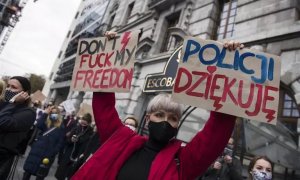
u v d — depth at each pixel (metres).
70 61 32.62
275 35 8.05
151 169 1.92
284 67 7.61
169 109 2.12
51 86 34.69
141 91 12.81
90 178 2.05
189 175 2.01
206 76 2.23
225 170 4.69
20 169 7.96
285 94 7.68
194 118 9.27
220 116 2.11
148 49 14.15
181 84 2.21
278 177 6.89
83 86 2.68
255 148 6.26
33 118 3.71
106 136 2.32
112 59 2.64
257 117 2.12
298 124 6.93
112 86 2.49
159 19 14.83
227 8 11.48
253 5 9.43
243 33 9.25
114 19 21.48
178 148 2.11
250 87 2.21
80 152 6.94
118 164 2.03
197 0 12.73
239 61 2.27
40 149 6.05
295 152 6.64
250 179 3.33
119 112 13.40
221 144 2.03
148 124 2.20
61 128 6.43
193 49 2.29
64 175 7.00
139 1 18.45
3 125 3.36
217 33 11.33
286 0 8.45
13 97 3.57
